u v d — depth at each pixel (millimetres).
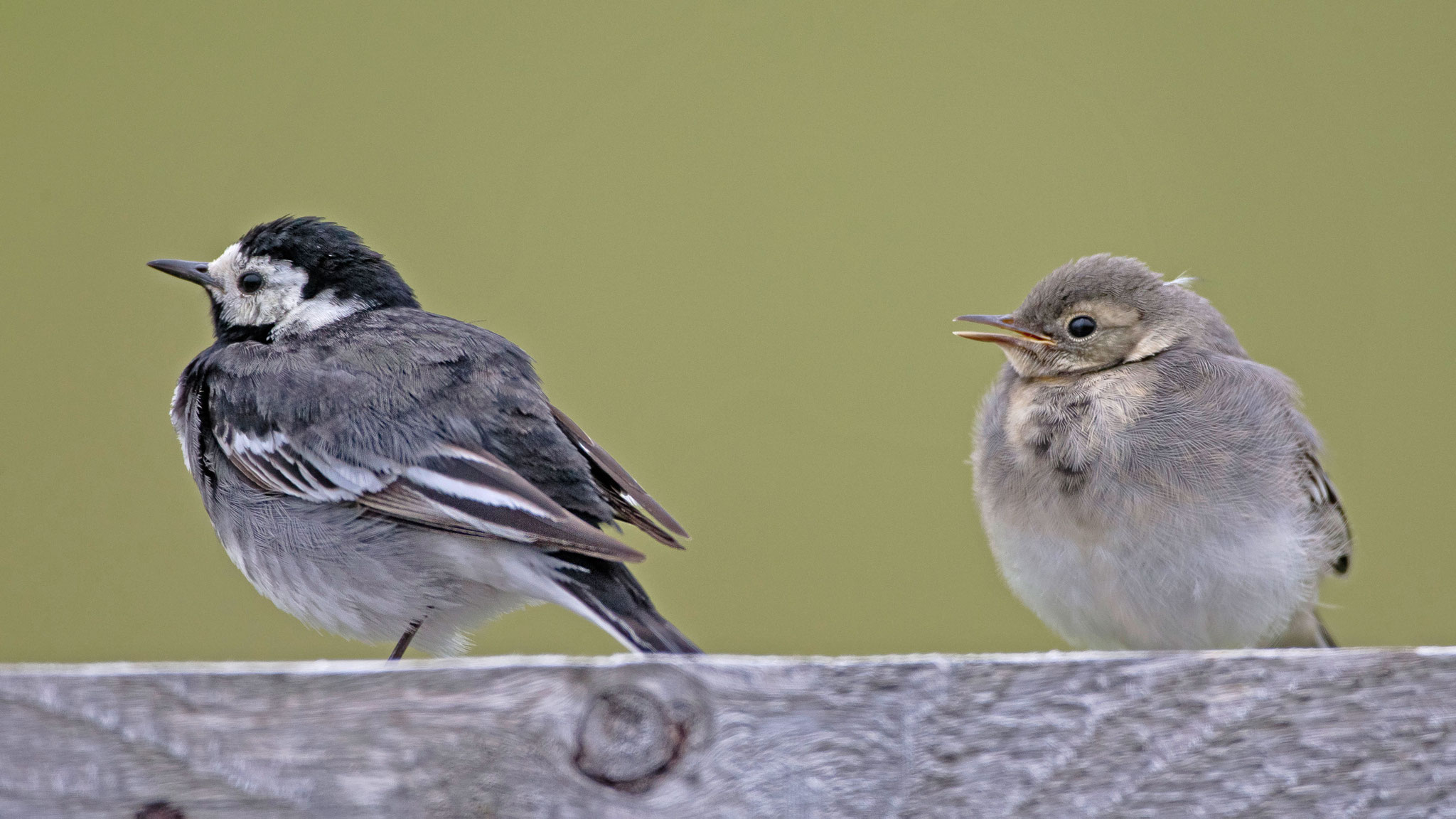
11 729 5430
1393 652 5828
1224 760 5766
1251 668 5816
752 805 5555
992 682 5730
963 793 5664
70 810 5426
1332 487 11195
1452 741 5785
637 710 5590
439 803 5504
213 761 5484
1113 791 5727
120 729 5461
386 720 5535
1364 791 5777
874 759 5645
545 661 5613
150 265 11750
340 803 5488
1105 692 5785
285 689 5527
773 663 5648
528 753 5531
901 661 5719
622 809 5531
